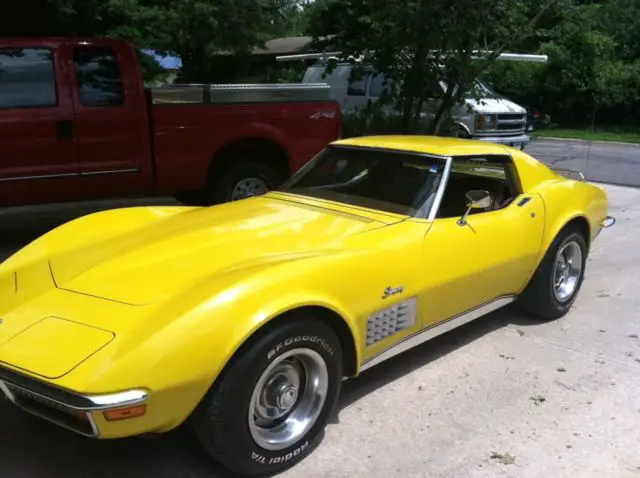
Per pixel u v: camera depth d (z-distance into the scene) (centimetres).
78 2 975
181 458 310
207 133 690
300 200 427
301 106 752
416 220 380
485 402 371
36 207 846
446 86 832
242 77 2606
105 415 240
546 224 467
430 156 417
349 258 320
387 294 339
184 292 281
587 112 2656
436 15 708
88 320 273
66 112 610
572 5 884
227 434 270
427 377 401
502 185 457
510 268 438
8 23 917
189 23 1892
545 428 344
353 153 452
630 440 336
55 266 337
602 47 2595
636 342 466
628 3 2675
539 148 1981
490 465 309
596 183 1190
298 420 304
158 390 247
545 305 489
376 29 758
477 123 1250
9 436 328
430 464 309
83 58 620
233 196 734
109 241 369
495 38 782
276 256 316
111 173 645
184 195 780
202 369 256
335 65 806
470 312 420
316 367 304
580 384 396
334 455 314
